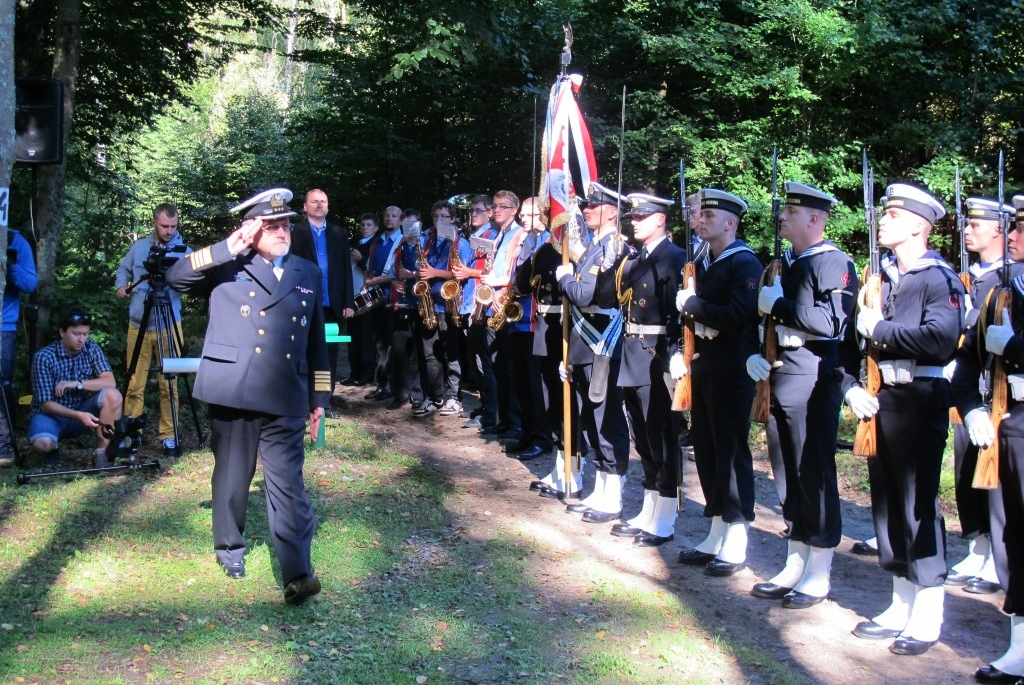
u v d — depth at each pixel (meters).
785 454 5.07
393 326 9.84
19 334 8.42
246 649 4.20
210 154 21.98
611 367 6.31
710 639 4.56
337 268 8.98
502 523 6.16
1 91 4.77
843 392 4.93
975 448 5.35
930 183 12.41
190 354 11.22
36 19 10.30
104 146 15.30
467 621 4.63
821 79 12.80
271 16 13.83
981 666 4.36
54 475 6.52
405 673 4.10
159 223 7.19
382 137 16.19
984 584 5.43
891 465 4.50
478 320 8.38
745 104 13.83
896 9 12.55
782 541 6.23
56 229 8.73
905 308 4.38
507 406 8.65
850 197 13.85
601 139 13.14
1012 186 12.98
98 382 6.98
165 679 3.90
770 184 12.86
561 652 4.36
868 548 6.00
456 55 12.53
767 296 4.91
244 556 5.18
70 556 5.09
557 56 14.48
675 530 6.35
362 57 15.92
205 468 6.80
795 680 4.16
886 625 4.67
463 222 11.74
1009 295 4.16
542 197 6.60
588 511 6.38
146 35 12.25
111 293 9.90
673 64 13.69
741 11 13.70
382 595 4.91
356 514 6.06
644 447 6.04
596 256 6.18
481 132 15.70
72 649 4.08
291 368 4.75
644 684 4.08
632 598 4.98
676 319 5.78
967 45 13.31
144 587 4.78
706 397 5.42
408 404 10.04
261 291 4.73
